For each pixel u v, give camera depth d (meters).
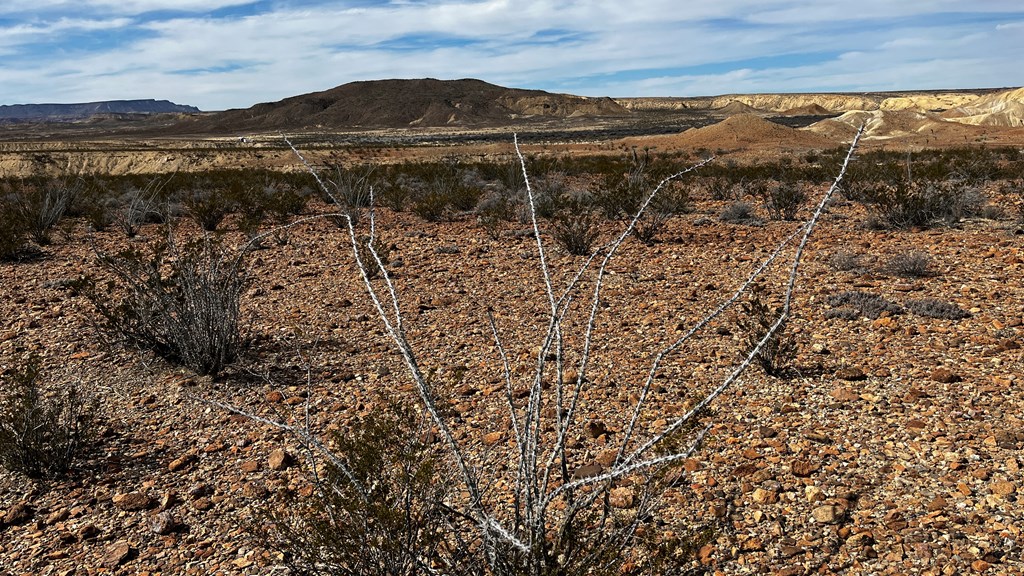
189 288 7.47
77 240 16.19
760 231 15.06
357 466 3.16
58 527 4.65
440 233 16.34
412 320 9.00
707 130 76.25
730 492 4.57
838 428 5.41
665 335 7.89
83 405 6.53
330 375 7.08
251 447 5.61
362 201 21.44
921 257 10.45
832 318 8.33
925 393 5.93
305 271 12.10
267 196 22.16
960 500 4.32
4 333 8.70
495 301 9.80
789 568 3.80
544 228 16.22
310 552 3.36
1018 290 9.16
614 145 77.19
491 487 4.53
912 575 3.70
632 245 13.80
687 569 3.80
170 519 4.55
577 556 3.03
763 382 6.41
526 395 6.28
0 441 5.33
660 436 2.52
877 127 85.00
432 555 3.26
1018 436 5.01
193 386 6.93
